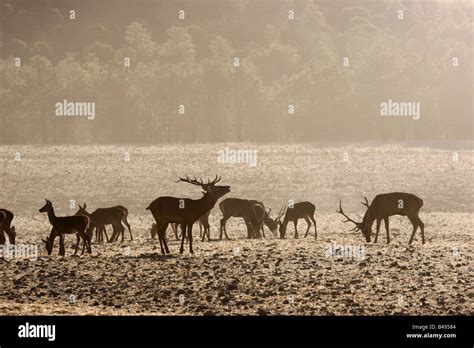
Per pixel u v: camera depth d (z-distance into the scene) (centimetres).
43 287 2294
